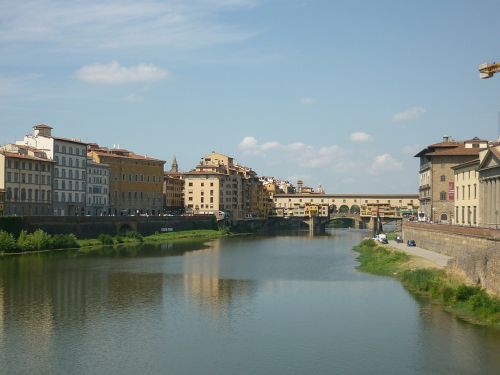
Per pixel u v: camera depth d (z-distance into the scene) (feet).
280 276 356.38
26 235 486.38
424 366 175.73
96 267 390.42
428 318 227.40
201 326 225.56
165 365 180.34
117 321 232.73
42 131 618.03
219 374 172.86
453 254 387.96
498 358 180.24
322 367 177.47
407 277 320.70
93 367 178.60
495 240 293.64
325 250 557.74
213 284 323.37
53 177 603.67
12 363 181.57
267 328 222.07
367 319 232.94
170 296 285.43
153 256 473.26
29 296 280.92
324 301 271.28
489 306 225.56
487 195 387.96
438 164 590.55
